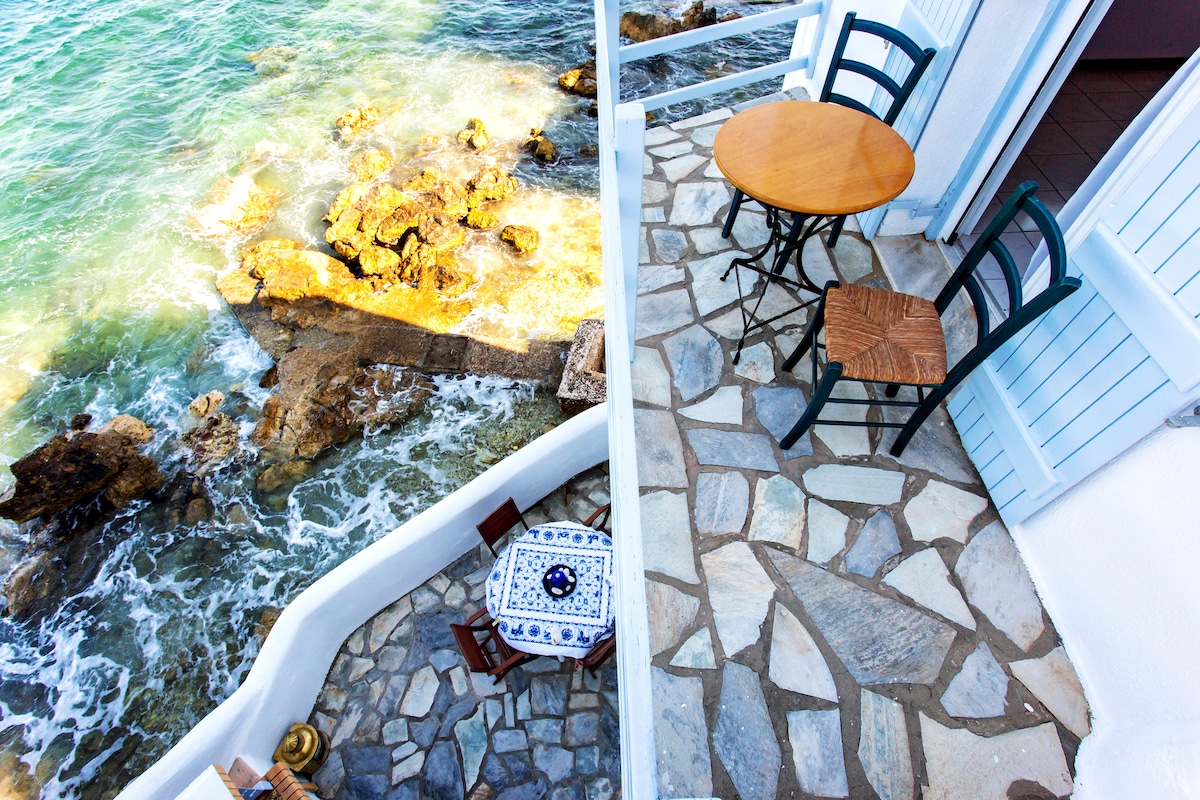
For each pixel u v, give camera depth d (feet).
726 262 11.62
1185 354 5.40
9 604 22.50
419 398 26.63
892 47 10.61
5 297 32.65
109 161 40.14
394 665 14.66
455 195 32.96
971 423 8.89
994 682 7.25
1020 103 9.08
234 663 20.89
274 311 29.96
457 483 24.39
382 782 13.32
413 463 24.90
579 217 33.45
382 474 24.68
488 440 25.35
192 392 27.94
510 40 47.16
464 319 29.07
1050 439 7.27
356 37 48.57
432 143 38.27
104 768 19.04
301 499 24.30
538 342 28.04
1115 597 6.68
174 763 11.02
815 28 13.53
